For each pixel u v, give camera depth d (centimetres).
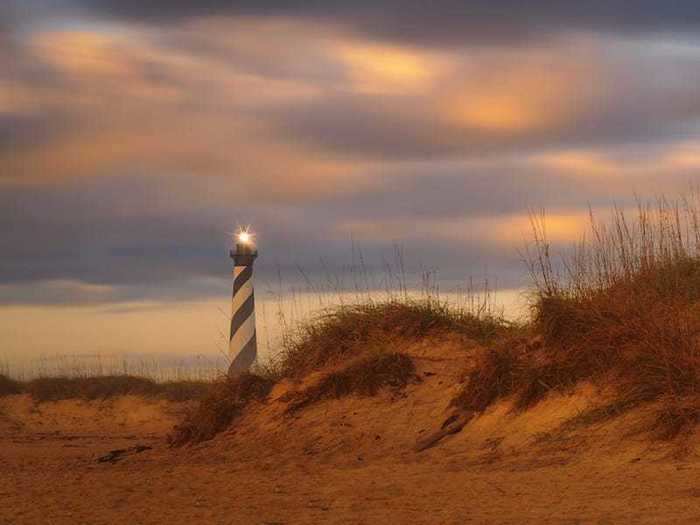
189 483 1182
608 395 1235
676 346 1216
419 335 1625
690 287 1359
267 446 1489
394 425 1418
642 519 796
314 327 1720
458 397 1403
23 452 1842
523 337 1452
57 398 2678
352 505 951
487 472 1115
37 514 986
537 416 1279
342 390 1545
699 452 1062
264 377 1694
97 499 1077
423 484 1055
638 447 1110
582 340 1320
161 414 2519
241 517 914
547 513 851
